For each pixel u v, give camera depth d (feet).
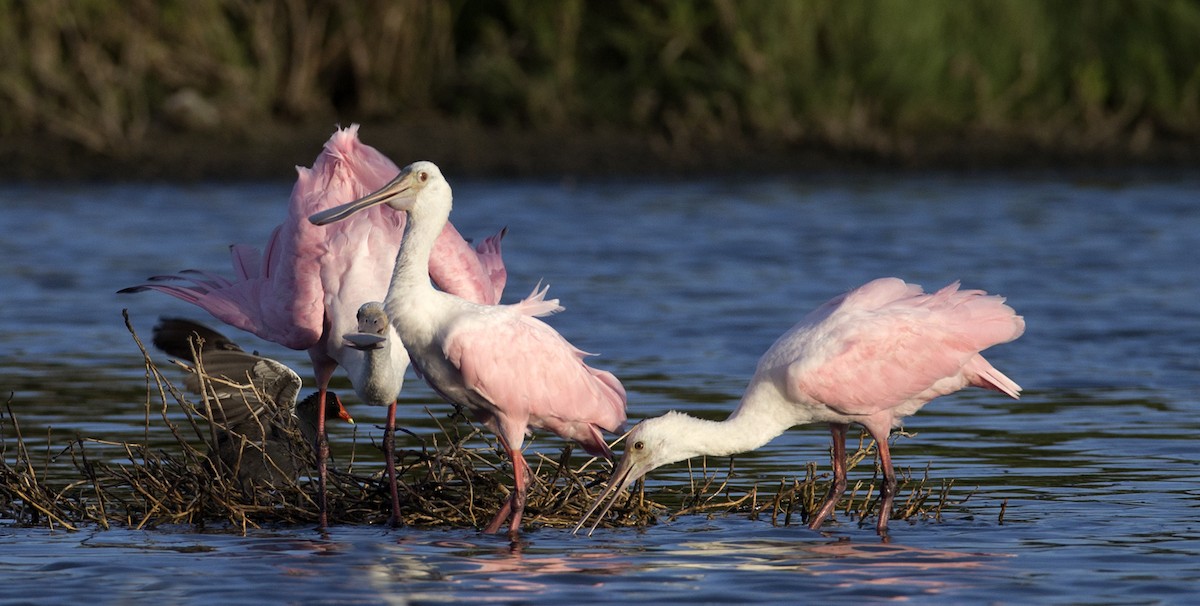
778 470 41.60
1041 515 36.27
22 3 101.40
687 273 73.15
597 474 38.73
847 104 107.86
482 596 30.07
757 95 106.32
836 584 30.78
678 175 103.45
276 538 35.37
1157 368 54.03
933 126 110.11
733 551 33.81
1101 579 30.81
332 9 107.24
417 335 36.11
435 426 45.85
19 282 70.03
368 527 36.83
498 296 42.19
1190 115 111.75
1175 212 90.48
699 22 106.73
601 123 108.78
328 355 38.32
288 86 107.14
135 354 56.29
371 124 107.04
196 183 97.96
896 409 37.76
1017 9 109.70
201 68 104.73
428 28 109.19
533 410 36.42
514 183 100.42
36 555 33.35
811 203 94.22
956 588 30.37
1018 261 75.51
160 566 32.40
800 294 67.56
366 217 38.86
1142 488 38.55
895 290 38.09
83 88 102.83
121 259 75.20
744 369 53.47
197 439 43.60
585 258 77.05
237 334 60.49
